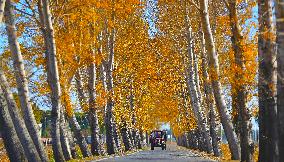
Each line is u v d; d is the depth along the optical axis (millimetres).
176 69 66312
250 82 25219
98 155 41156
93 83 41750
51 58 26703
